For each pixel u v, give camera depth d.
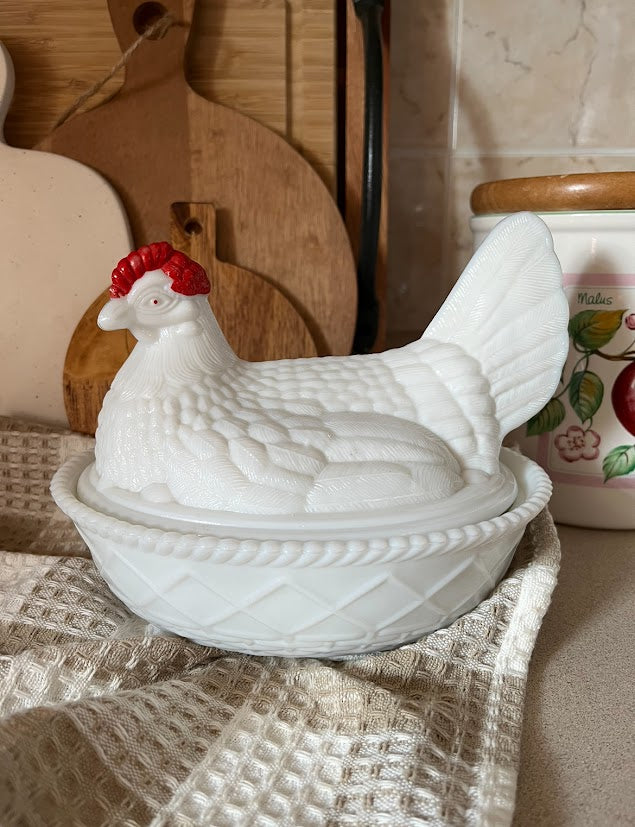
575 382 0.60
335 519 0.36
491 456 0.43
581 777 0.35
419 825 0.30
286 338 0.66
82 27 0.66
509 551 0.43
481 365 0.45
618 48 0.71
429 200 0.76
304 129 0.66
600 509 0.62
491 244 0.46
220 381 0.42
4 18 0.66
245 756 0.35
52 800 0.32
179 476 0.38
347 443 0.39
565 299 0.45
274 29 0.65
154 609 0.40
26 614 0.47
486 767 0.34
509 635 0.42
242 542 0.35
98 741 0.35
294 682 0.41
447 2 0.71
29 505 0.64
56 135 0.64
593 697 0.41
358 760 0.34
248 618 0.38
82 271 0.66
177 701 0.38
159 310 0.42
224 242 0.66
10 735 0.32
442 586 0.39
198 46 0.65
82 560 0.52
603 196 0.55
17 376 0.69
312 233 0.65
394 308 0.79
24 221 0.66
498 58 0.72
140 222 0.66
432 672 0.40
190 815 0.32
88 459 0.50
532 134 0.74
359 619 0.38
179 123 0.64
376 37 0.59
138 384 0.42
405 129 0.74
